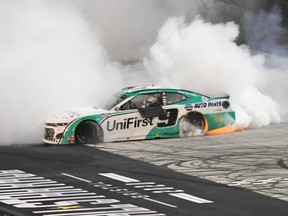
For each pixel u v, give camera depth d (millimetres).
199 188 19797
